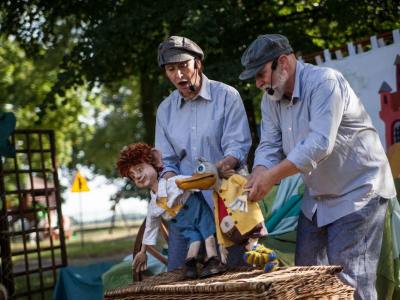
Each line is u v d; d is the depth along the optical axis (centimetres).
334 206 424
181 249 456
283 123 428
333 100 397
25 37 1187
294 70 411
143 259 462
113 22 1007
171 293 373
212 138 455
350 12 995
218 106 455
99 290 781
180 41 445
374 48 648
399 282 489
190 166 464
